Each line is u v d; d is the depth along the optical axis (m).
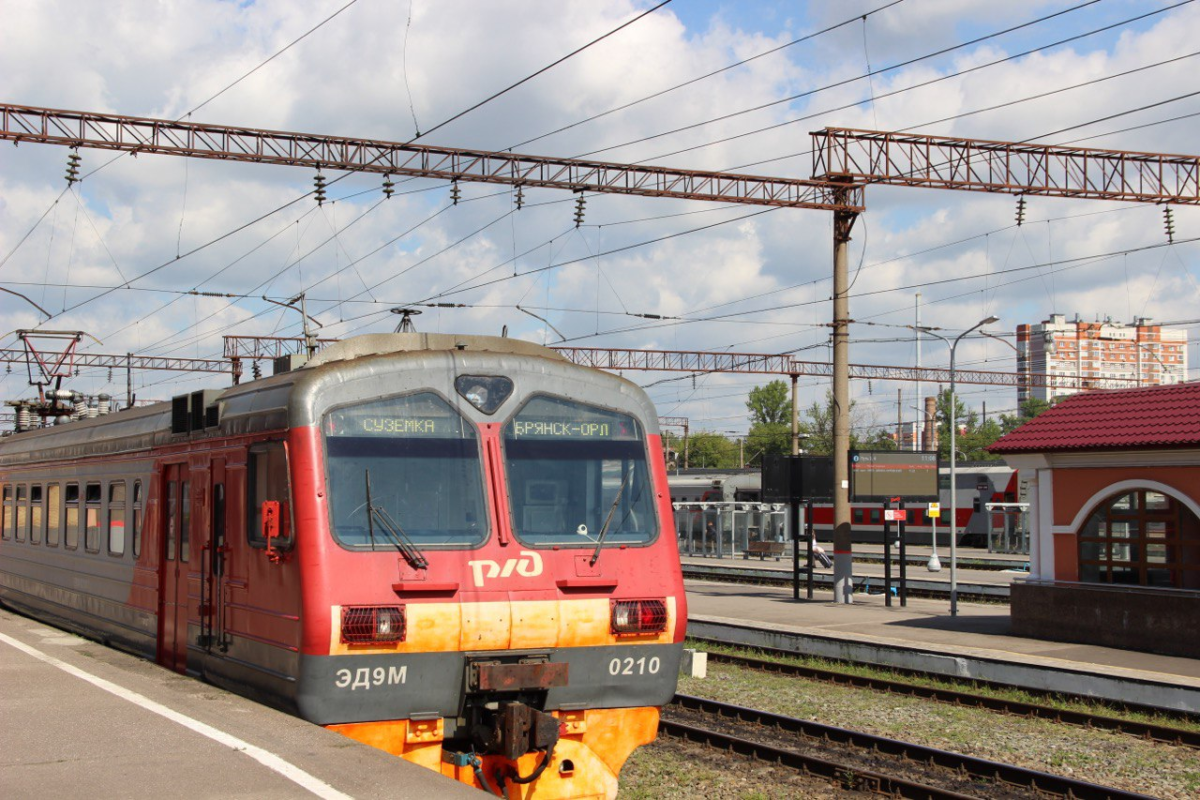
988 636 20.55
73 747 7.50
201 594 10.63
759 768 11.81
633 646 9.35
